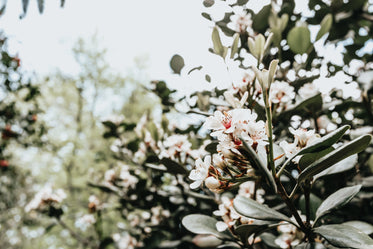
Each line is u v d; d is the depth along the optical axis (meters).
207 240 0.56
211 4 0.62
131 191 0.91
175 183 0.77
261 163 0.38
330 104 0.62
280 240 0.51
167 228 0.84
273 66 0.40
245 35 0.68
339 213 0.61
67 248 3.03
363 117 0.68
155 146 0.71
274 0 0.75
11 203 2.35
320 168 0.40
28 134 1.68
